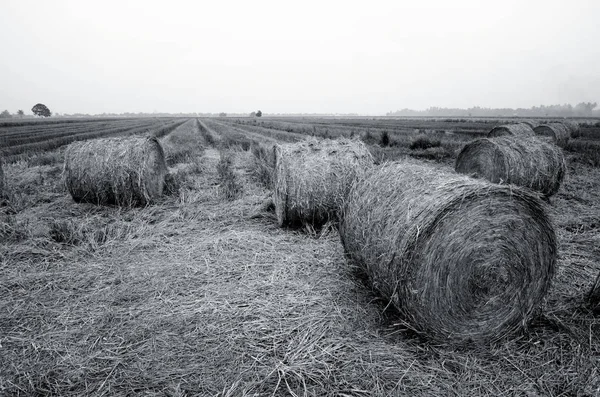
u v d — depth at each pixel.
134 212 7.33
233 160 14.02
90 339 3.34
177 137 28.05
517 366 3.06
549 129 15.95
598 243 5.46
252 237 5.75
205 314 3.70
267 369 2.96
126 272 4.63
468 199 3.13
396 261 3.29
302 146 6.43
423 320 3.24
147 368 2.99
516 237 3.26
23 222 6.19
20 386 2.81
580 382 2.84
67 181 7.63
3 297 4.06
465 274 3.18
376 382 2.85
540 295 3.44
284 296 4.05
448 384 2.86
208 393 2.73
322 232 5.98
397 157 13.41
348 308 3.83
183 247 5.43
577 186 9.14
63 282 4.39
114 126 48.03
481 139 8.67
